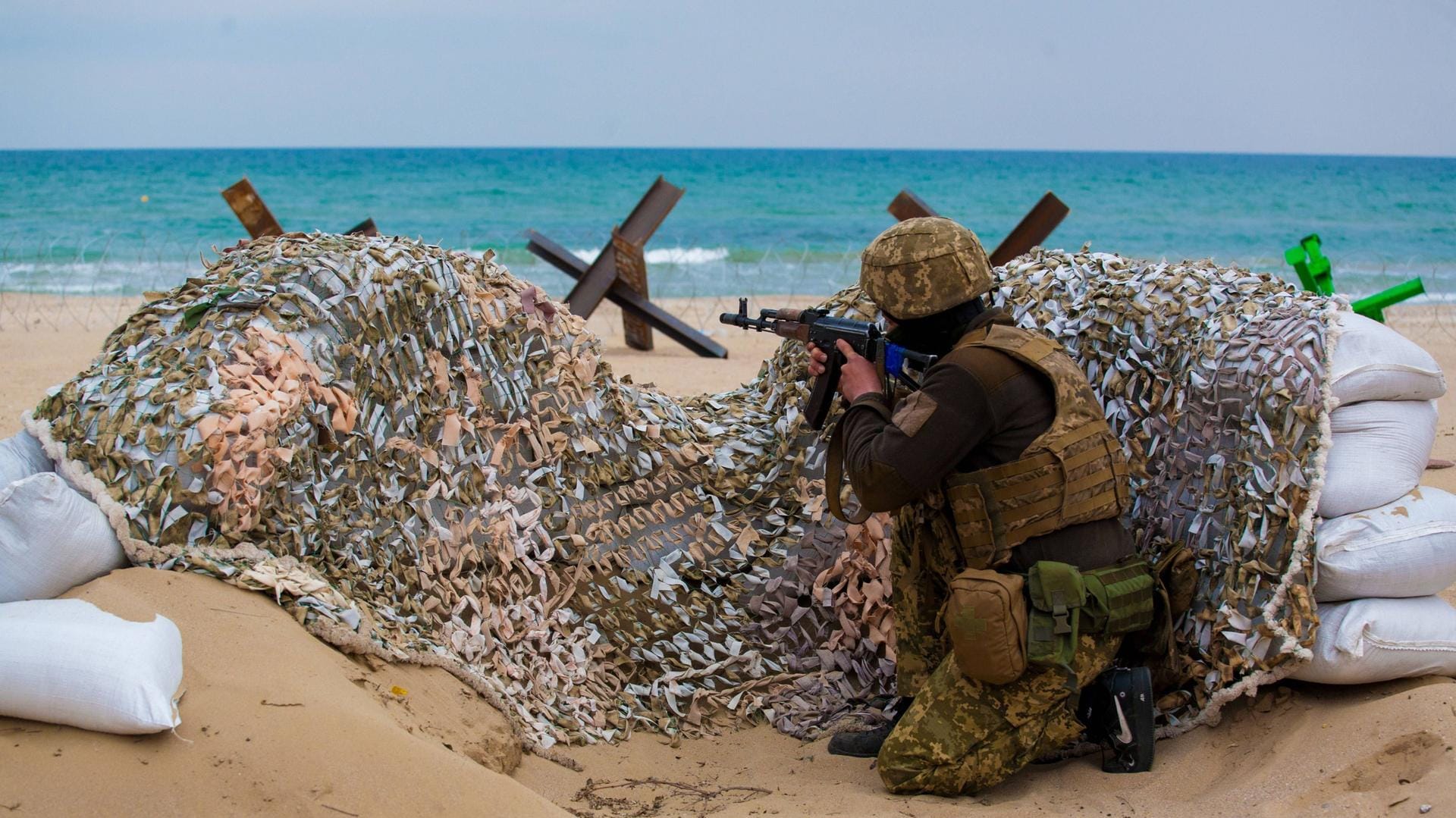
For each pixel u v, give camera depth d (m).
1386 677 2.93
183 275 20.02
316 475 3.14
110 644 2.29
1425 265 25.53
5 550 2.50
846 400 3.28
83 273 20.39
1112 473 2.98
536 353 3.76
